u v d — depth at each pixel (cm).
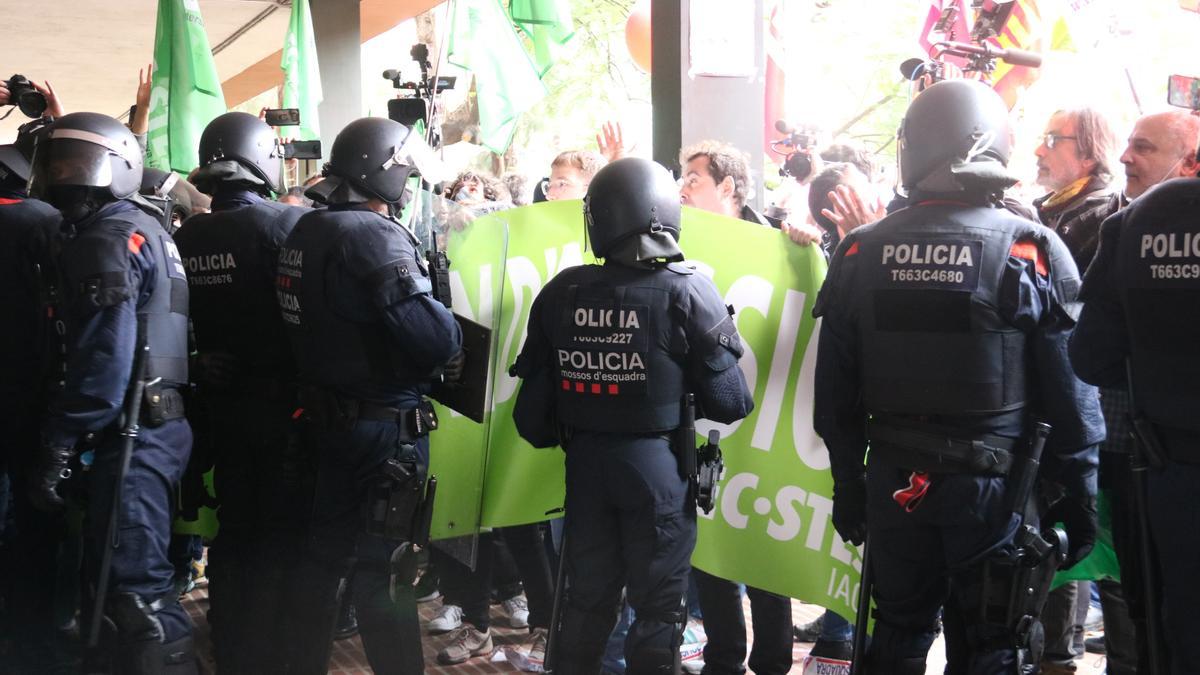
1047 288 291
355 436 356
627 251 327
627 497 327
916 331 297
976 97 302
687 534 331
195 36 610
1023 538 290
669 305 324
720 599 374
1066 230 375
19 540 409
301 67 701
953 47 381
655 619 329
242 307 389
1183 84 301
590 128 1705
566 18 589
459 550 402
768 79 790
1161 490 277
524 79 596
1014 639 291
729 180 411
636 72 1719
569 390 334
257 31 1058
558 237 404
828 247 424
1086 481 299
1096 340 290
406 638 362
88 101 1511
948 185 299
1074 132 380
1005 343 291
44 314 376
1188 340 269
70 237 350
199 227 395
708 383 329
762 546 371
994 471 292
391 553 362
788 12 951
